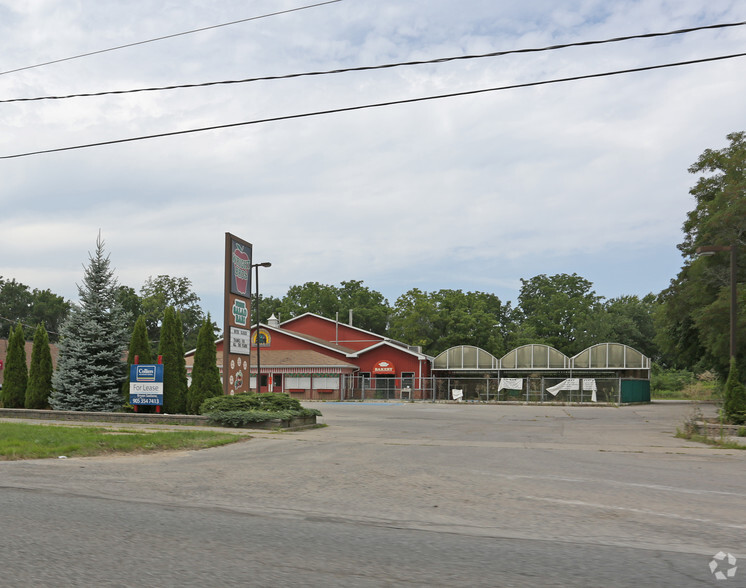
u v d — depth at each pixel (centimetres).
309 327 7044
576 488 941
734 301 2238
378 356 5891
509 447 1659
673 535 640
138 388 2494
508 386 5147
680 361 5225
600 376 5762
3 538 587
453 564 524
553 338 9431
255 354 5722
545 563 530
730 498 878
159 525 657
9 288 9100
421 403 5075
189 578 477
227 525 665
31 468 1096
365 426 2494
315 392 5506
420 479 1024
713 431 2019
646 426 2655
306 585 464
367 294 9938
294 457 1348
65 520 670
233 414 2170
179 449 1502
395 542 599
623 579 487
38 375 2759
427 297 8338
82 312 2694
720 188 4578
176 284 8969
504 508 780
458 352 5812
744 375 3981
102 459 1270
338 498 844
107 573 485
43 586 452
